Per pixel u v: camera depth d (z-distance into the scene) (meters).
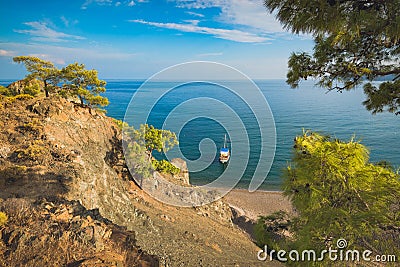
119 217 11.66
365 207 4.40
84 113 19.64
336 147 4.57
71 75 20.73
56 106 17.17
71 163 11.70
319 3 3.72
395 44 4.38
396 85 4.84
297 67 5.31
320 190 4.51
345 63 4.93
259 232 5.54
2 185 8.79
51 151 12.35
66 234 5.52
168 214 16.23
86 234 5.66
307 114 72.94
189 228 15.43
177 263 9.58
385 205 4.23
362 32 4.21
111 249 5.77
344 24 3.72
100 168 14.40
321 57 5.04
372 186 4.41
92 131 18.20
